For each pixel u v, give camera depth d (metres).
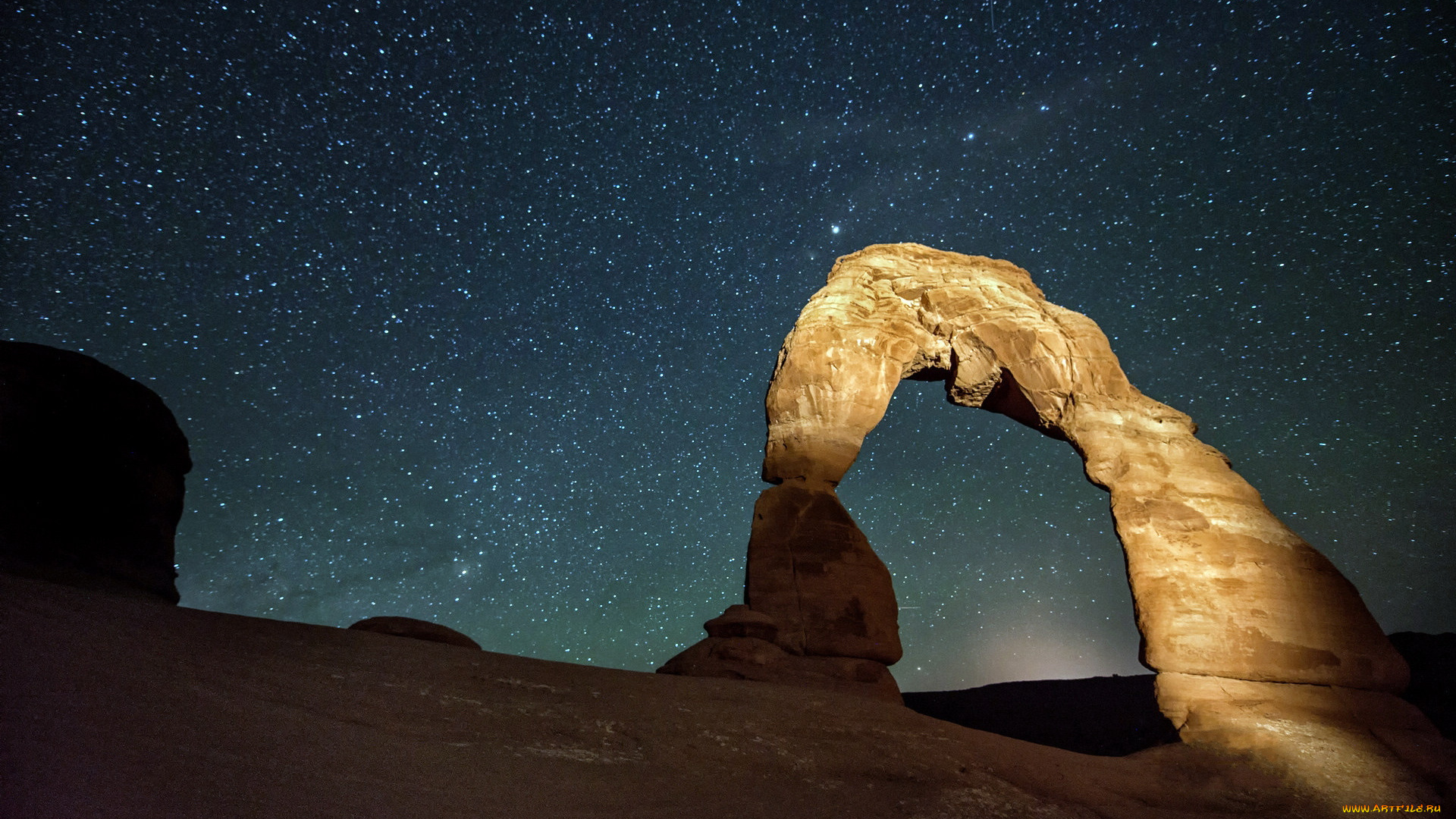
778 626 12.27
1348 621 11.83
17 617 4.88
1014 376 15.12
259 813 3.46
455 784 4.45
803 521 13.75
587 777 5.12
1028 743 9.00
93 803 3.17
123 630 5.38
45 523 8.98
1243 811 8.70
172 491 10.98
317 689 5.41
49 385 9.76
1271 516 13.03
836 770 6.50
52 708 3.88
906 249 17.55
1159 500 13.07
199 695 4.64
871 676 12.29
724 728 6.80
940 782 6.74
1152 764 9.72
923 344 15.81
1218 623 11.90
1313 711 11.11
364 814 3.75
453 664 6.82
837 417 14.76
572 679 7.24
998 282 16.95
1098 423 14.27
